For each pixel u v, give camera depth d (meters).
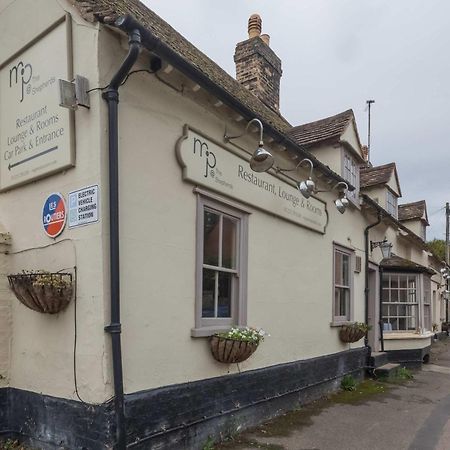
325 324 8.80
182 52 6.58
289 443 5.67
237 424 5.88
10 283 4.64
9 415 5.03
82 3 4.48
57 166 4.64
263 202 6.73
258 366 6.52
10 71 5.37
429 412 7.52
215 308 5.84
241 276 6.23
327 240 9.09
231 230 6.25
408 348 13.35
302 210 7.97
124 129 4.56
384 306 13.85
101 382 4.18
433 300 24.91
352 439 5.95
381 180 14.65
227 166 5.95
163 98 5.04
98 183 4.31
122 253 4.44
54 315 4.65
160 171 4.93
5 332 5.11
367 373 10.81
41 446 4.64
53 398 4.57
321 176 8.45
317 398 8.17
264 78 11.73
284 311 7.30
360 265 11.05
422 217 21.34
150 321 4.68
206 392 5.34
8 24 5.43
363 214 11.47
